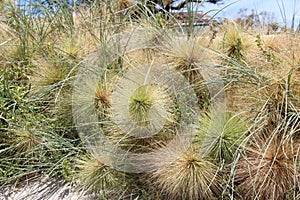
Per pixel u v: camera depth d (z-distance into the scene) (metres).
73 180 1.81
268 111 1.70
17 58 2.36
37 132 1.94
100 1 2.37
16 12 2.45
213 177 1.61
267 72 1.77
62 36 2.32
